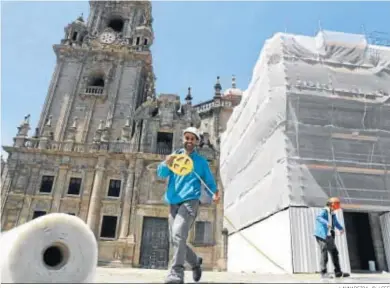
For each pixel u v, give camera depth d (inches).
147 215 1195.9
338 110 679.7
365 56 743.1
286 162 610.2
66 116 1398.9
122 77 1525.6
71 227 142.9
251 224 801.6
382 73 728.3
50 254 142.9
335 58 730.2
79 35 1625.2
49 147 1299.2
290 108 649.6
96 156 1268.5
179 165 189.0
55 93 1454.2
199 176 190.2
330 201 366.6
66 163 1252.5
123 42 1619.1
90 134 1375.5
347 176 630.5
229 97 1551.4
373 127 679.7
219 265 1113.4
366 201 613.9
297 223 567.2
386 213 636.7
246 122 913.5
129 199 1202.6
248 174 855.7
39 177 1230.9
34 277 129.4
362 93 690.8
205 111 1558.8
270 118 693.3
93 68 1534.2
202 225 1190.3
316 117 667.4
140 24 1756.9
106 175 1253.7
